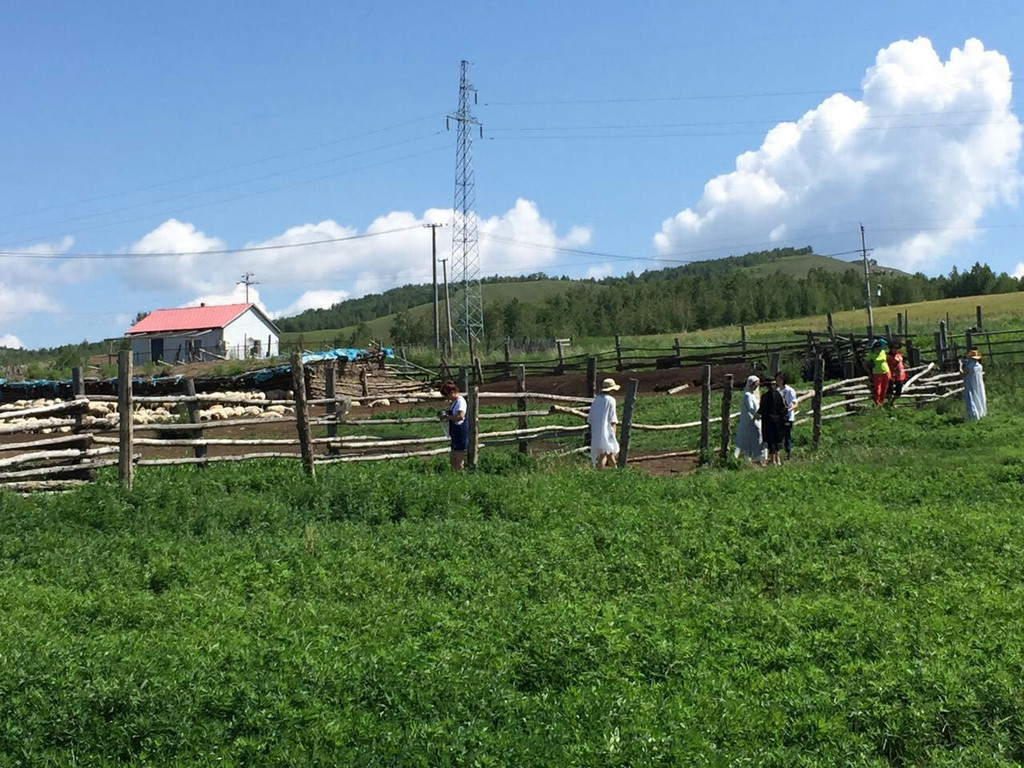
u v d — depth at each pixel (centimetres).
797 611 900
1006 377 3400
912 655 794
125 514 1355
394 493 1480
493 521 1372
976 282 13925
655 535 1248
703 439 2158
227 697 708
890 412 2759
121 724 685
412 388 4547
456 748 638
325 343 6550
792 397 2172
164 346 8200
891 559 1120
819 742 666
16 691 716
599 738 650
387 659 765
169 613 939
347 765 628
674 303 13538
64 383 4047
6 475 1519
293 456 1789
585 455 2114
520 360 5425
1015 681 730
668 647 795
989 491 1608
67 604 970
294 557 1160
